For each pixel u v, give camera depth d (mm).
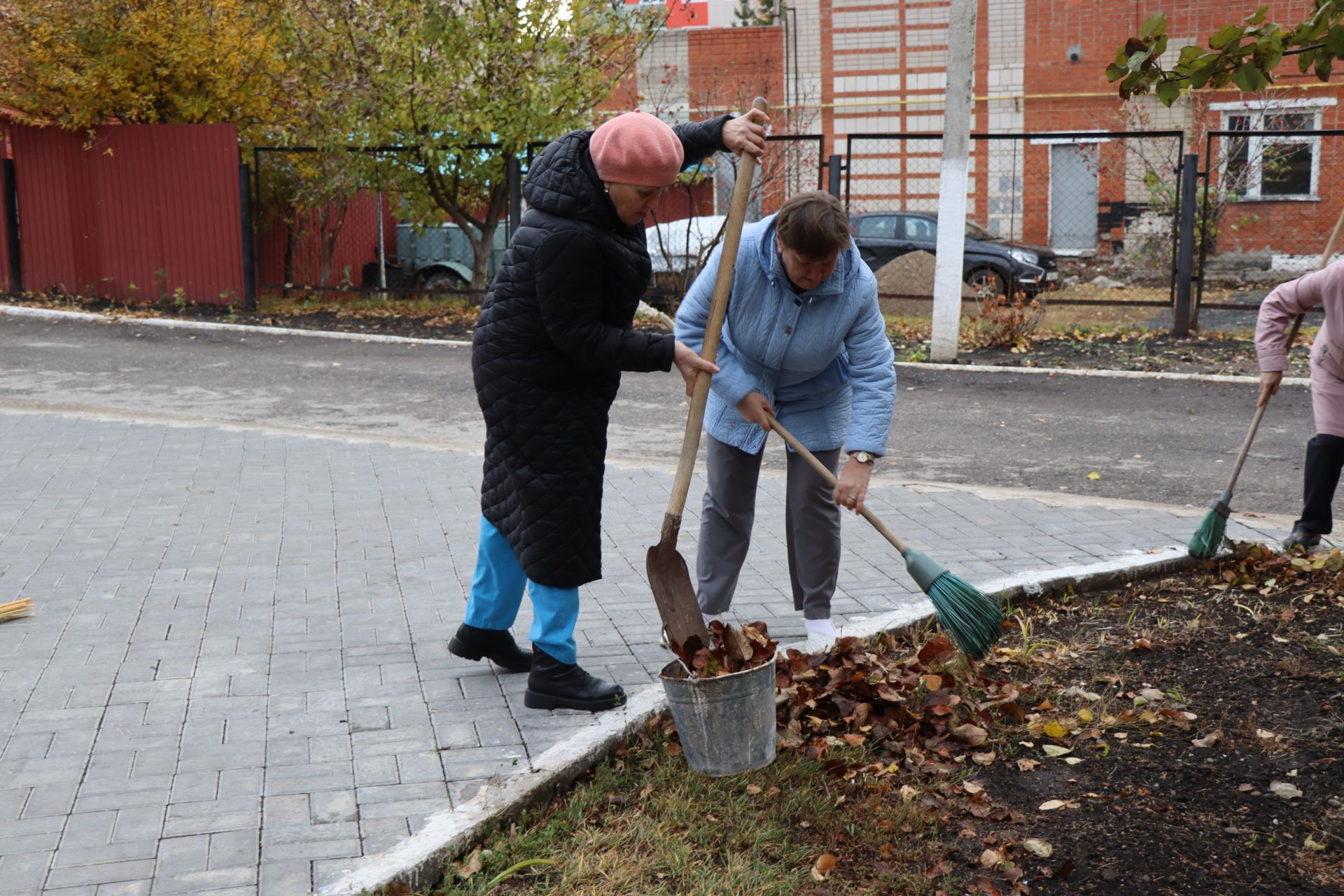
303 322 15086
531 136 15102
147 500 6777
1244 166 19797
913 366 12070
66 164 16234
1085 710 4035
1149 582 5473
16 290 16531
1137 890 3070
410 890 3012
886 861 3207
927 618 4848
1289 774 3643
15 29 15125
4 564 5594
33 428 8758
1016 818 3424
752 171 3729
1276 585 5297
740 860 3146
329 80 15344
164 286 16234
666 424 9516
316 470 7594
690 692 3328
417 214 16766
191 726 3891
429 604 5094
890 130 23359
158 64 15758
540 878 3104
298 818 3311
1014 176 21594
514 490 3887
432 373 11781
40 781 3518
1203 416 9617
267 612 4980
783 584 5426
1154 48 3945
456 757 3664
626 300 3762
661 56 23875
